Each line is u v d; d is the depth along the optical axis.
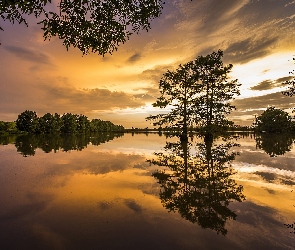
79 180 9.77
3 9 4.55
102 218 5.74
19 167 12.74
